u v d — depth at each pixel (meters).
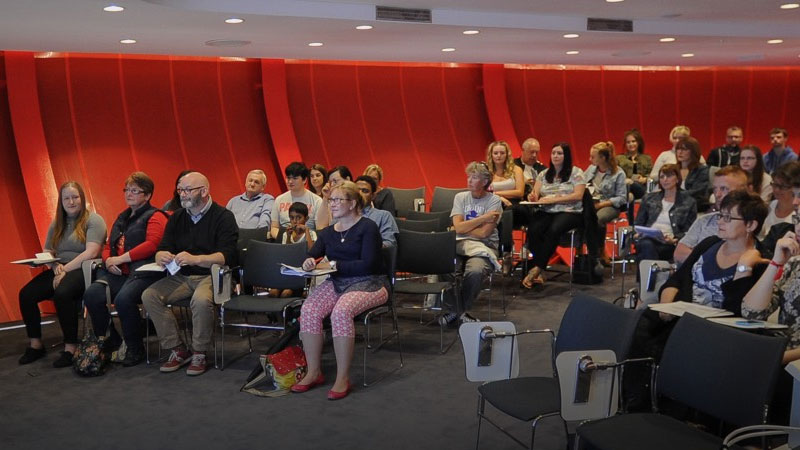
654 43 8.28
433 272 6.06
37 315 5.79
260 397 4.90
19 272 7.42
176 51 8.07
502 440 4.15
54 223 6.01
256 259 5.71
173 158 8.91
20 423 4.52
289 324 5.51
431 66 10.68
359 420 4.48
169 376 5.34
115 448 4.13
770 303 3.68
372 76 10.30
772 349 2.84
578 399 3.10
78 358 5.40
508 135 10.60
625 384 3.85
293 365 5.06
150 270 5.38
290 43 7.56
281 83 9.48
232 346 6.02
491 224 6.67
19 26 5.89
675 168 6.45
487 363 3.68
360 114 10.20
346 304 4.93
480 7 6.33
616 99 11.59
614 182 8.44
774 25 7.75
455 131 10.73
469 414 4.55
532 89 11.24
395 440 4.18
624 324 3.36
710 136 11.85
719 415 2.98
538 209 7.97
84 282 5.79
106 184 8.43
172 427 4.42
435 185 10.40
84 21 5.70
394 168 10.26
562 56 9.64
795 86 12.02
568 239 7.99
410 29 6.68
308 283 5.99
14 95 7.83
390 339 6.15
